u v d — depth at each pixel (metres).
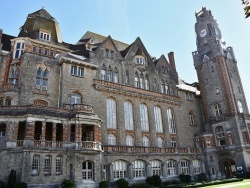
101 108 40.44
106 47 46.34
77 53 44.44
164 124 49.06
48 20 46.41
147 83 50.59
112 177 34.22
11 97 34.00
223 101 52.31
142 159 39.19
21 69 36.16
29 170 26.05
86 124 31.66
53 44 43.16
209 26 60.91
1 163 25.73
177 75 57.38
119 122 41.81
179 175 42.38
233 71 56.41
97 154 30.97
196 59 60.94
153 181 36.62
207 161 49.38
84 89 39.56
